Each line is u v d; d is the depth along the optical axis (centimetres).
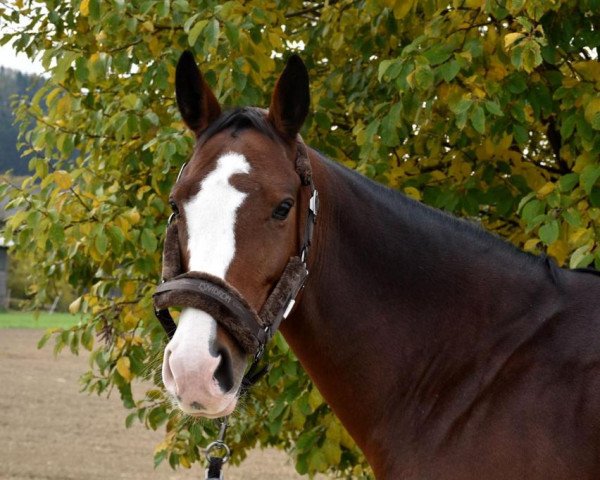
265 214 199
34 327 3216
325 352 226
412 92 321
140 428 1359
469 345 220
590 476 197
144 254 375
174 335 193
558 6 302
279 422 391
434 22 316
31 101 429
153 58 366
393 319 224
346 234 226
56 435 1260
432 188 362
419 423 219
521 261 229
